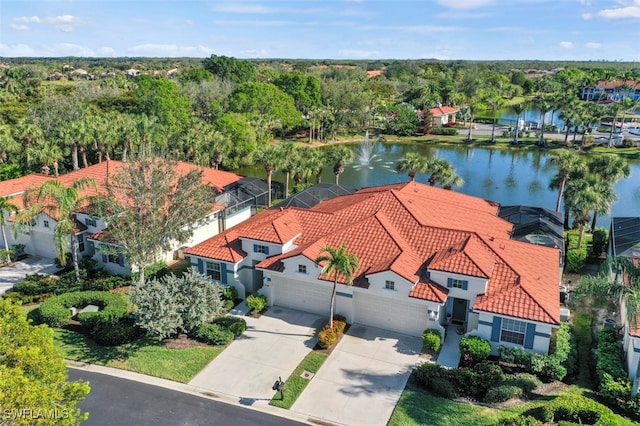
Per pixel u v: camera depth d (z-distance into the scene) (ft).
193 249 121.19
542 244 123.03
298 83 399.85
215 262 118.42
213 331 100.42
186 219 116.37
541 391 84.23
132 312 106.32
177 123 287.07
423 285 100.37
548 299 94.94
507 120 461.37
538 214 144.66
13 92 425.69
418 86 503.20
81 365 92.79
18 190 156.25
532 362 88.43
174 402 82.69
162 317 94.07
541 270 105.91
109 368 91.97
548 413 73.20
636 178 269.64
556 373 86.74
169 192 116.78
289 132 386.93
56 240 119.85
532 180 264.93
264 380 88.79
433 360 94.63
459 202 143.43
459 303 104.78
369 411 80.64
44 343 65.16
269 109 342.64
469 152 341.62
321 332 99.81
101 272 132.98
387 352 97.50
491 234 122.42
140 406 81.61
